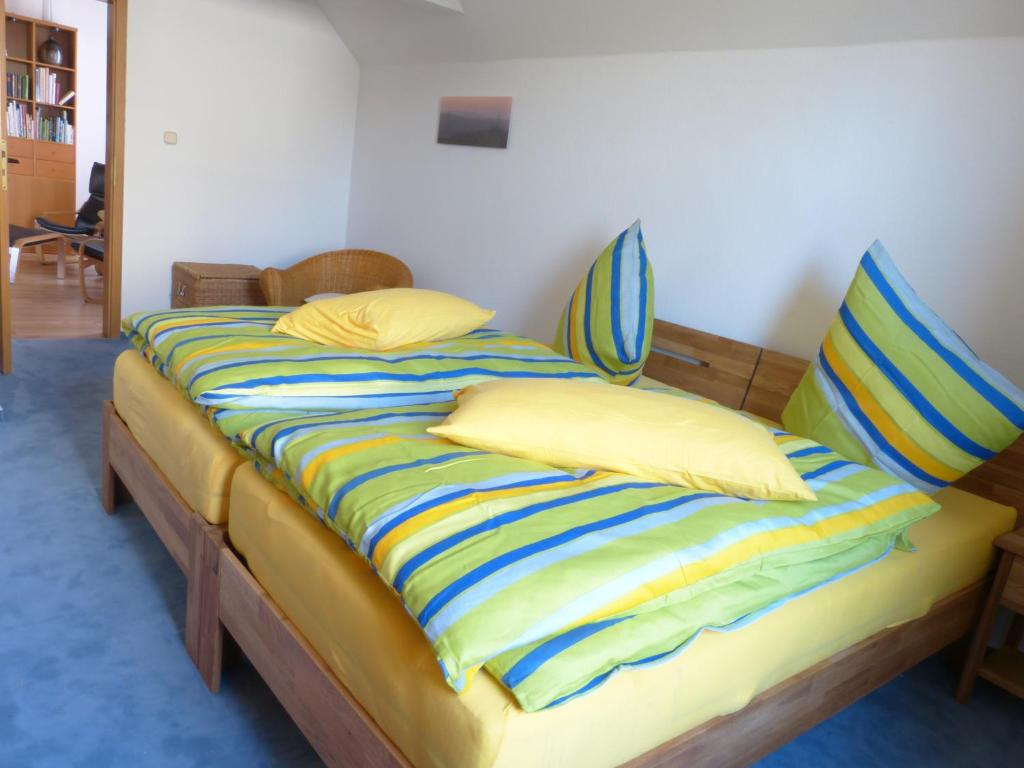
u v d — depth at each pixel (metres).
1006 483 2.21
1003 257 2.19
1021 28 2.10
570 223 3.53
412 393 2.04
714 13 2.75
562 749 1.08
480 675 1.08
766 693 1.46
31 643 1.81
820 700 1.61
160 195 4.35
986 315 2.24
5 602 1.94
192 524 1.78
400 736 1.16
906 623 1.81
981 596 2.08
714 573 1.29
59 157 6.55
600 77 3.33
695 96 2.96
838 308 2.48
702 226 2.97
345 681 1.29
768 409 2.69
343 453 1.48
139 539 2.36
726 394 2.83
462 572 1.13
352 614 1.27
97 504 2.53
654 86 3.10
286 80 4.62
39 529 2.32
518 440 1.56
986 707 2.10
